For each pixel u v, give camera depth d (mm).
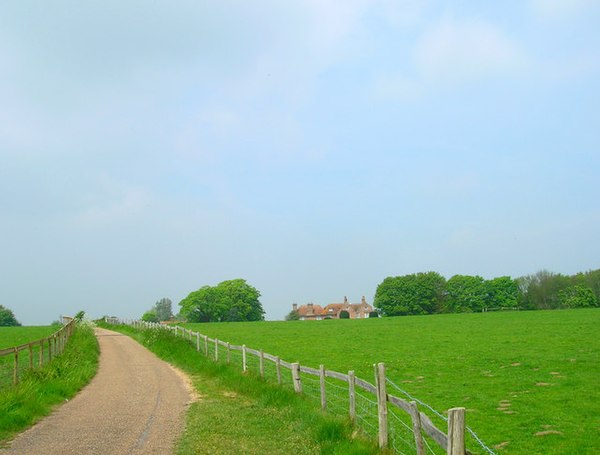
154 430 13242
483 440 14398
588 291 119688
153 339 41531
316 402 16203
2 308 143375
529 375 24109
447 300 136250
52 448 11375
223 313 130750
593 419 16031
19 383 17266
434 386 22797
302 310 193000
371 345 42344
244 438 12367
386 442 10773
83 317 62031
